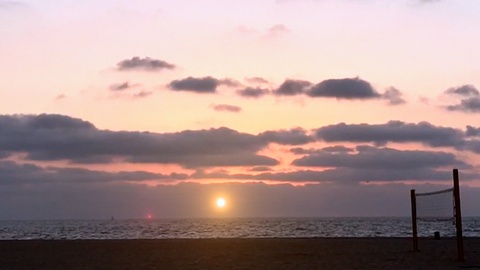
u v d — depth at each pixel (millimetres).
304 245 33938
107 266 23438
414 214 27312
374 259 24531
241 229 89625
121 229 96812
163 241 39844
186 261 24891
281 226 108562
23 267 23625
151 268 22438
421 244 33469
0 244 38219
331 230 81625
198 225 124438
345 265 22547
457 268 20812
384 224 119938
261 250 30328
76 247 34594
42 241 41875
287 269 21578
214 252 29328
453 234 56938
